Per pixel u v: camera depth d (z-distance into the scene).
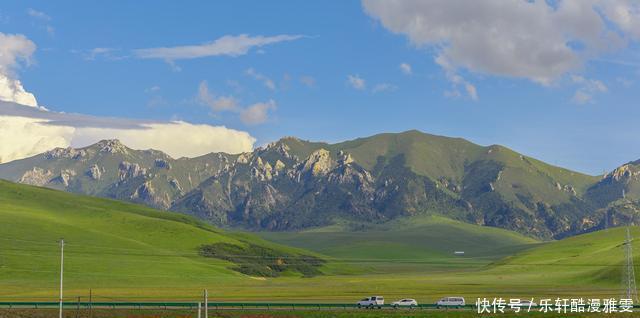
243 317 147.38
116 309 155.50
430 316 148.00
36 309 154.62
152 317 146.25
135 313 150.50
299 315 149.88
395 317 146.00
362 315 148.88
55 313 149.62
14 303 160.88
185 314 149.75
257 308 159.50
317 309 160.25
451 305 168.38
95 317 146.38
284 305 163.50
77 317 144.00
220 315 149.12
